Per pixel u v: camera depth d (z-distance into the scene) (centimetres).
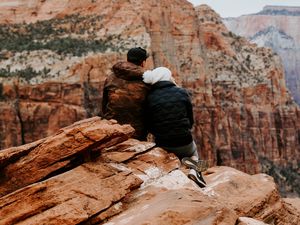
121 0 9212
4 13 9331
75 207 792
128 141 999
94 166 866
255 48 13138
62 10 9431
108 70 7788
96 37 8650
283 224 1053
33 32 8825
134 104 1039
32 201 799
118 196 835
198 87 9919
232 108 11031
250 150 11050
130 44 8362
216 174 1104
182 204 776
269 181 1102
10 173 862
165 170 949
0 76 7312
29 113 7200
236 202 988
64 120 7281
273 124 12281
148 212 779
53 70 7556
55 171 860
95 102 7631
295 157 12606
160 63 9050
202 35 10794
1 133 6981
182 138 988
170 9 9956
